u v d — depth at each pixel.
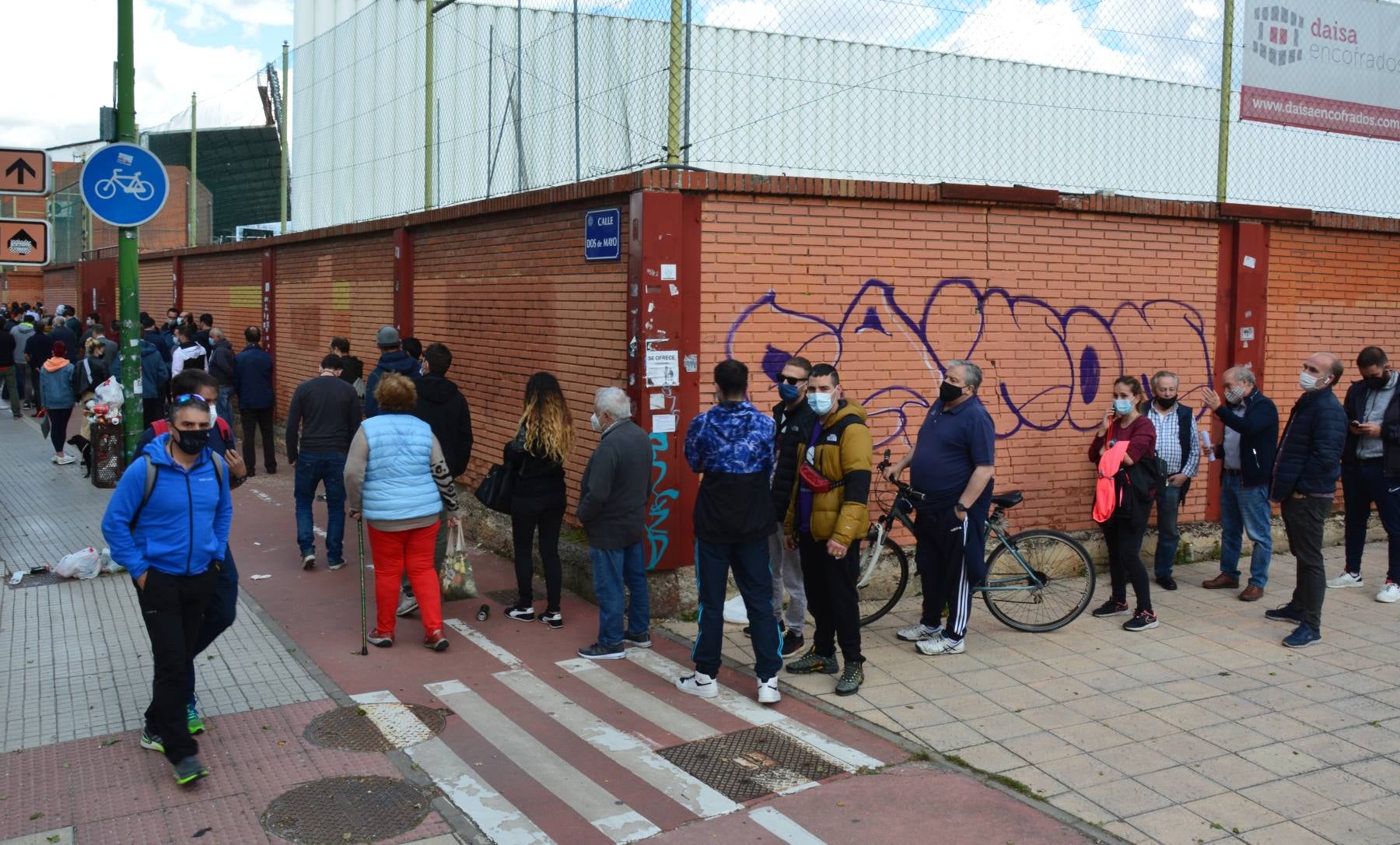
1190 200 9.43
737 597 7.46
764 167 8.13
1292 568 9.02
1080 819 4.43
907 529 7.96
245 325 17.36
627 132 8.06
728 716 5.56
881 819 4.42
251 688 5.82
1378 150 10.30
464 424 7.79
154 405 13.93
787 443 6.13
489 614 7.33
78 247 30.05
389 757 4.96
